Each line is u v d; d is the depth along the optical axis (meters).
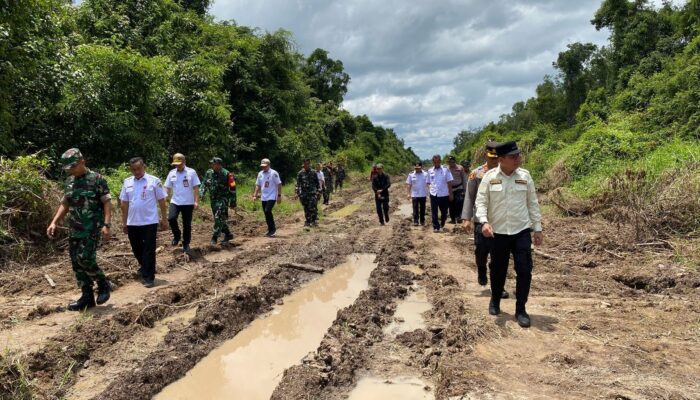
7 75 9.95
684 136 15.26
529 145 24.86
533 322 5.20
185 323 5.80
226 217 10.49
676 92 17.80
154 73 15.20
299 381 4.12
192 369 4.82
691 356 4.27
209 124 17.89
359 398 4.02
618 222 9.66
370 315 5.78
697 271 6.90
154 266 7.18
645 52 26.64
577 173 15.96
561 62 42.69
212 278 7.60
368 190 32.66
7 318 5.50
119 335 5.27
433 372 4.41
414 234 12.01
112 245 9.18
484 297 6.29
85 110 12.80
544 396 3.61
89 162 13.35
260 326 6.04
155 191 7.20
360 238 11.80
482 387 3.77
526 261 5.07
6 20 10.12
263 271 8.42
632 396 3.54
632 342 4.62
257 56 27.62
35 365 4.36
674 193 9.12
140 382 4.27
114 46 15.55
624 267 7.47
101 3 18.45
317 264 9.01
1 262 7.49
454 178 13.24
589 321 5.23
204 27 24.33
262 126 27.02
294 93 30.53
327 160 38.00
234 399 4.21
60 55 12.26
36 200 8.40
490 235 5.02
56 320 5.54
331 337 5.18
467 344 4.65
